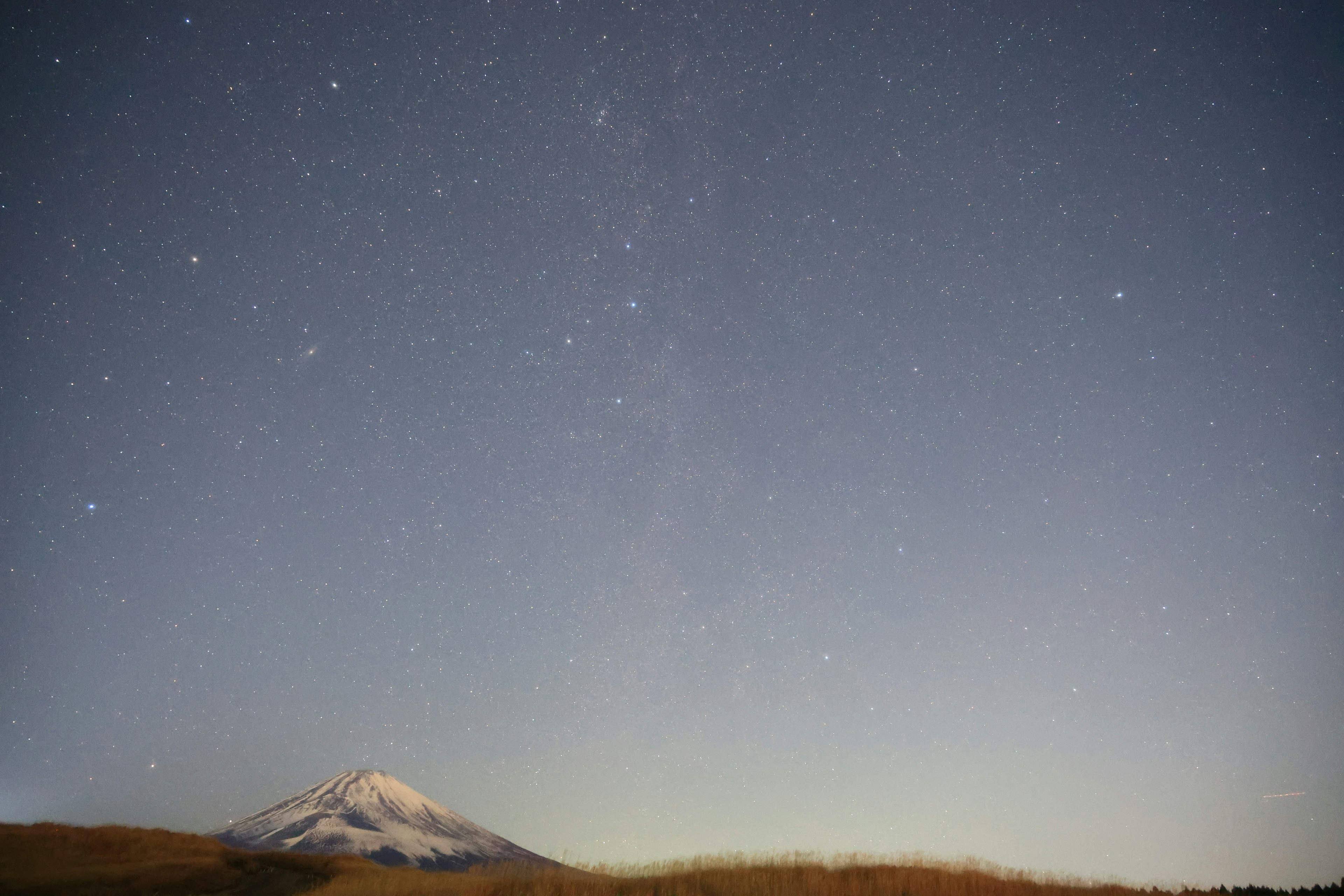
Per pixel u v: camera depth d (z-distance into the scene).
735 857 22.11
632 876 19.69
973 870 20.70
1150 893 19.20
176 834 27.86
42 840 24.27
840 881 18.56
